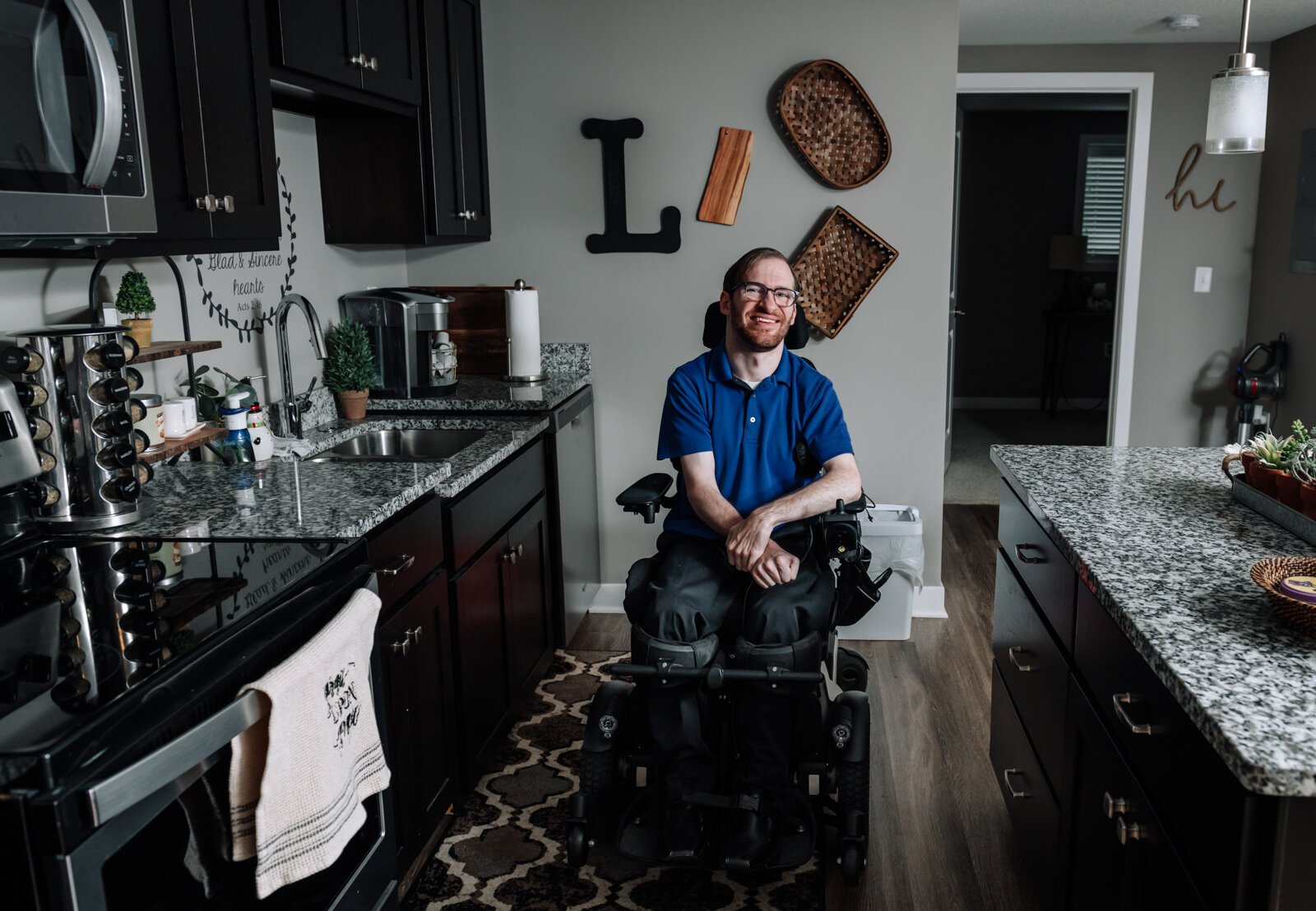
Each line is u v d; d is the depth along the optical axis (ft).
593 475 11.62
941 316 11.12
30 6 4.28
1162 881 3.98
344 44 7.66
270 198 6.75
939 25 10.54
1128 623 4.26
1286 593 4.02
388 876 5.33
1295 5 12.06
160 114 5.56
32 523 5.40
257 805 3.98
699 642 6.40
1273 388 14.16
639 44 10.85
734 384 7.20
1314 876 3.19
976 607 12.03
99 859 3.19
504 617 8.53
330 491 6.41
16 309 5.94
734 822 6.23
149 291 6.56
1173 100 14.57
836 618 7.02
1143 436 15.75
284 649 4.34
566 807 7.75
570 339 11.55
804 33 10.68
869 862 7.02
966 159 24.25
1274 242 14.35
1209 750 3.51
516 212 11.33
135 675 3.60
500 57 11.02
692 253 11.21
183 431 6.53
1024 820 6.52
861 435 11.47
